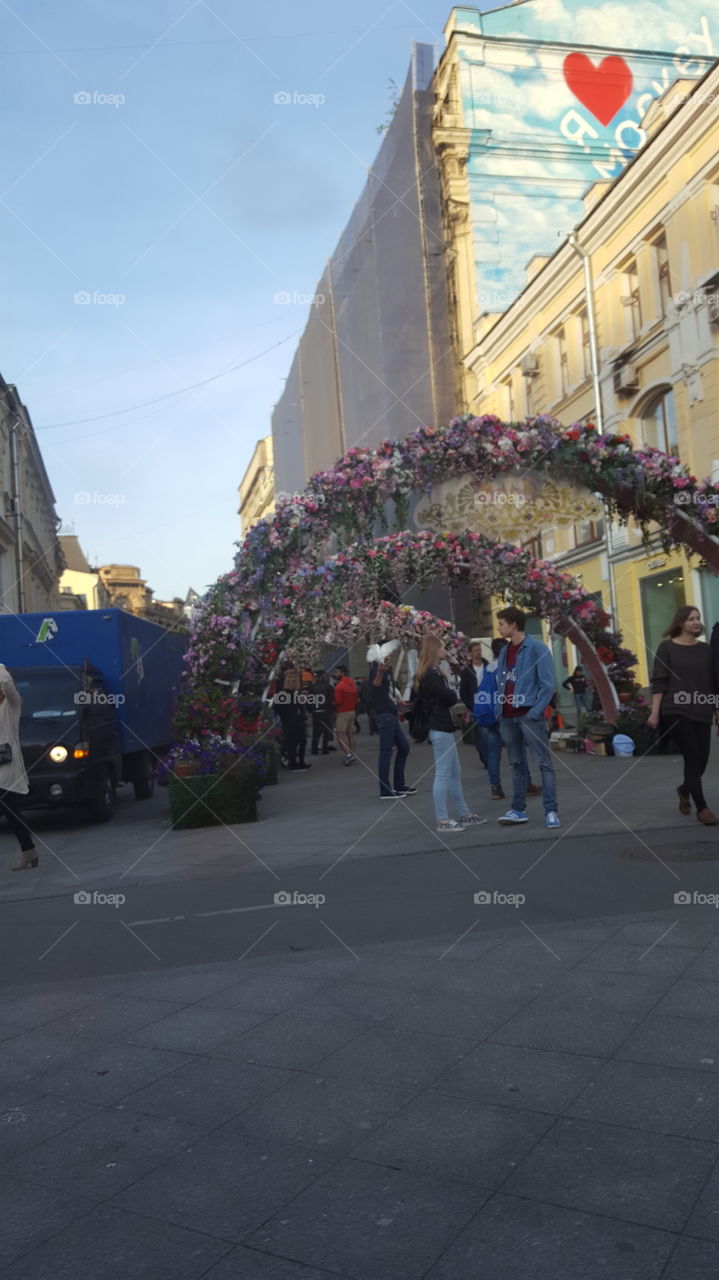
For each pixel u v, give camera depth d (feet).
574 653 82.79
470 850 25.50
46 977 16.57
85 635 44.96
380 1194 8.72
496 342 92.27
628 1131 9.52
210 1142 9.96
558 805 32.58
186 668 43.24
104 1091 11.48
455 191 93.61
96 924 20.43
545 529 55.77
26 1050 13.04
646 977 13.92
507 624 28.71
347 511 45.80
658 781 36.68
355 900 20.53
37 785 37.63
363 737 82.74
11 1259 8.07
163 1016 13.99
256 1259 7.88
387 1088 10.95
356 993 14.29
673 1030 11.95
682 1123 9.59
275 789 46.50
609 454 43.93
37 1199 9.04
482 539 49.47
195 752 36.83
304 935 17.89
